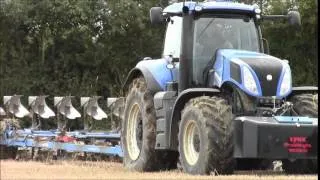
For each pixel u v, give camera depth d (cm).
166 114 3438
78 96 7912
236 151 3031
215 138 3017
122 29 7944
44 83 7950
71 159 4812
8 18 7831
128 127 3884
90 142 4878
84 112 5500
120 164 4234
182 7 3544
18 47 8044
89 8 7806
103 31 8038
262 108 3186
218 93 3303
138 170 3644
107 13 7950
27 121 6288
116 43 8156
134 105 3806
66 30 7738
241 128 3031
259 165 3541
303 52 8075
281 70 3247
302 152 3012
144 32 8162
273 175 3222
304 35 7981
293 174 3391
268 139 2980
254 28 3619
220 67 3347
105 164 4241
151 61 3816
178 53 3622
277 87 3206
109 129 5928
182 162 3250
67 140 4903
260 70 3209
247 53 3359
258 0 8038
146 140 3584
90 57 8038
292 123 3030
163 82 3644
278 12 7925
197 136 3167
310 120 3069
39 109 5634
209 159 3020
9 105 5788
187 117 3209
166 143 3428
